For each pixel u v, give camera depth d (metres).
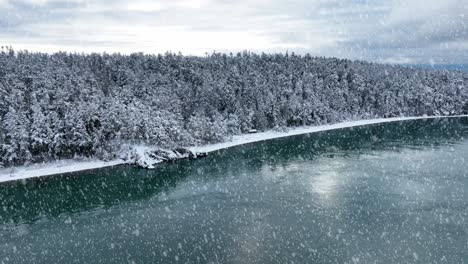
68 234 43.38
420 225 41.56
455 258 34.22
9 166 76.56
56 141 78.81
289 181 61.69
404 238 38.47
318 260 34.50
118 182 67.44
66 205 54.81
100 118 85.38
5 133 78.12
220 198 54.44
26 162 76.62
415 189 54.38
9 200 58.00
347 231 40.53
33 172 73.69
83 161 81.44
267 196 54.00
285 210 47.78
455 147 88.12
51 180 69.12
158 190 61.12
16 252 39.06
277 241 38.72
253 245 38.03
